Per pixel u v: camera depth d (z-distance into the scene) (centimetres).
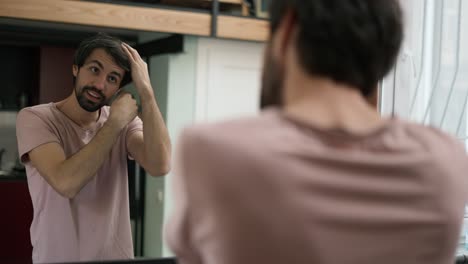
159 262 181
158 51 363
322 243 70
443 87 277
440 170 76
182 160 73
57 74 445
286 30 79
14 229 421
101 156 191
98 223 200
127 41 398
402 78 282
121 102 199
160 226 362
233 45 365
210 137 71
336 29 75
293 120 73
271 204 69
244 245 69
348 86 78
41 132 195
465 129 275
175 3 329
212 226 71
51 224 196
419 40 281
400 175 74
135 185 379
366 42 76
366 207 72
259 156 69
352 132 74
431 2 281
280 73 81
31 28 388
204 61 359
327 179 70
